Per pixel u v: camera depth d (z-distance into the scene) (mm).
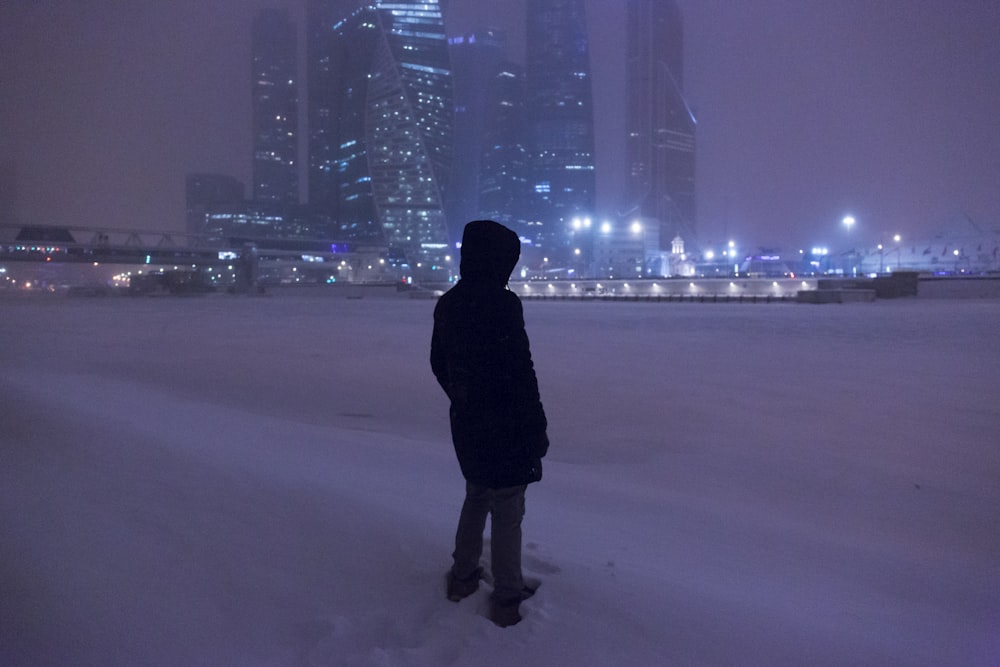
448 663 2635
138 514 3684
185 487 4301
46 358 19031
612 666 2688
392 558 3541
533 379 3092
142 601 2773
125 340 26016
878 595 3973
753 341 23531
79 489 4035
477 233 3139
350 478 5496
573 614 3074
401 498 4906
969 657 3145
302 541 3572
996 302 50156
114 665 2379
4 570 2867
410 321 39438
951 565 4680
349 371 16531
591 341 24141
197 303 80250
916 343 21891
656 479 7066
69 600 2701
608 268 176000
